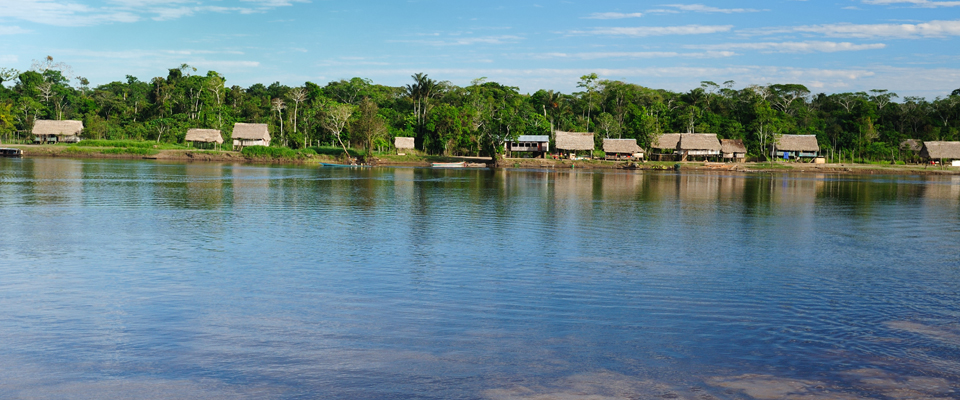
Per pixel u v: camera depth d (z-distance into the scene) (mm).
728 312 16234
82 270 20469
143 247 24875
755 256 24641
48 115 149500
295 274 20266
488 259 23219
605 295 17891
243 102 157875
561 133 131875
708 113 151125
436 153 137000
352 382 11453
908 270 22031
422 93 146125
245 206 40625
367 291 18094
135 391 11008
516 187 63656
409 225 32469
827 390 11266
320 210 38969
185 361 12406
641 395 10961
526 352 13086
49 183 56031
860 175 112062
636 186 69812
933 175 113688
